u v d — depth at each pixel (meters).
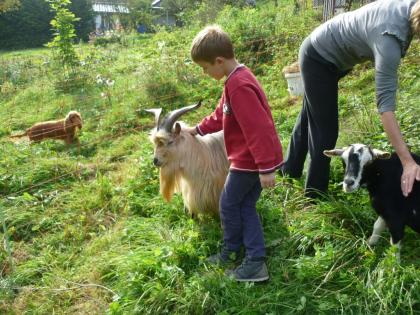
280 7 13.23
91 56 12.13
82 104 8.44
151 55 11.76
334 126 3.62
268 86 7.45
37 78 11.13
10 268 3.65
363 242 3.21
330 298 2.86
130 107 7.61
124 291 3.12
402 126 4.43
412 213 2.99
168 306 2.94
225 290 2.95
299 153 4.06
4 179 5.06
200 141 3.67
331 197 3.67
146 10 31.70
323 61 3.42
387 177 3.03
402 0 2.77
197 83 8.20
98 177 5.01
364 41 3.01
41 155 5.87
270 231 3.55
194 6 24.56
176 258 3.32
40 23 32.16
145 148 5.60
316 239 3.35
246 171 2.92
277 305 2.83
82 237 3.98
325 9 10.05
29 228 4.21
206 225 3.77
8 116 8.38
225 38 2.76
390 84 2.74
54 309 3.18
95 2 36.47
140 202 4.32
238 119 2.73
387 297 2.71
